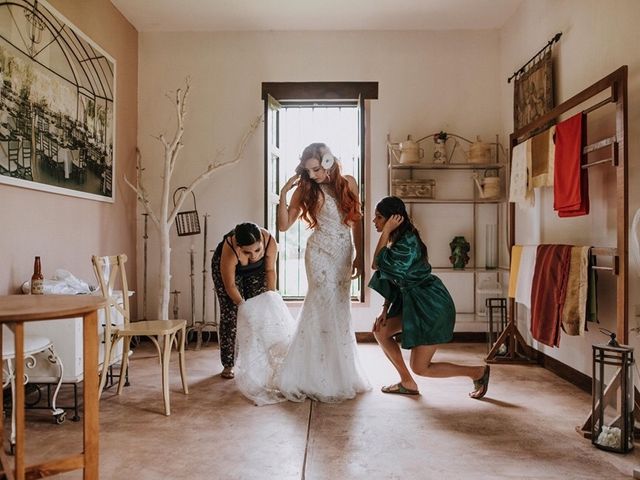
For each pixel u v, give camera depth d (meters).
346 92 4.82
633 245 2.37
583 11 3.21
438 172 4.81
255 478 1.95
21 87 2.90
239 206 4.82
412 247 2.87
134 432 2.44
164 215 4.31
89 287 3.19
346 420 2.58
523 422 2.55
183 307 4.80
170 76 4.84
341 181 3.09
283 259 5.06
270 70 4.84
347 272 3.08
